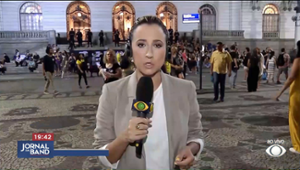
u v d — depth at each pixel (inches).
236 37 999.0
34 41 592.1
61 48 895.1
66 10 1005.8
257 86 412.2
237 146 179.2
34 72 456.8
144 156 59.6
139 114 55.6
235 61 418.9
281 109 282.2
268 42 1002.1
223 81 322.3
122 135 55.4
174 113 61.4
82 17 1024.2
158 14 1032.8
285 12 1048.2
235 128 219.0
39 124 224.7
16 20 915.4
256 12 1040.2
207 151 171.3
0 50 307.6
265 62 529.0
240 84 473.1
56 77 613.6
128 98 61.2
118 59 265.6
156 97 62.2
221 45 319.0
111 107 62.0
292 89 159.2
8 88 313.0
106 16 1022.4
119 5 1026.1
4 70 310.0
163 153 60.4
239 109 284.7
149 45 57.8
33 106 283.6
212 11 1061.1
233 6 1048.8
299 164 148.7
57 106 300.0
